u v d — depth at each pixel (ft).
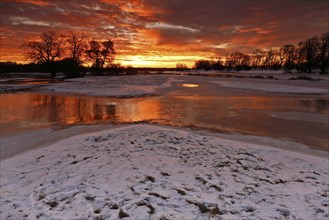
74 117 43.98
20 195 16.33
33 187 17.48
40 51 174.40
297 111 50.67
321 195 16.38
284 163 22.22
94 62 197.98
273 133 34.06
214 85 107.55
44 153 24.59
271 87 96.78
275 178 19.10
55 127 36.88
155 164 21.61
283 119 43.04
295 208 14.62
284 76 186.50
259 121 41.32
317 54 227.40
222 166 21.43
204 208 14.57
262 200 15.62
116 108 52.70
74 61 184.34
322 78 153.58
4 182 18.40
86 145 26.89
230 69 380.58
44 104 57.98
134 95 72.84
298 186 17.75
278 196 16.17
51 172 20.03
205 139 29.37
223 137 31.86
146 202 15.19
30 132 34.01
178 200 15.49
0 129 35.70
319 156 25.14
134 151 24.98
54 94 76.69
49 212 14.24
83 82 115.03
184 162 22.21
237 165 21.68
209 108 53.11
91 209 14.47
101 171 20.07
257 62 380.99
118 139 29.01
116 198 15.70
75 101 62.59
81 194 16.22
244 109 52.39
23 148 27.40
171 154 24.20
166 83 114.11
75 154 24.17
